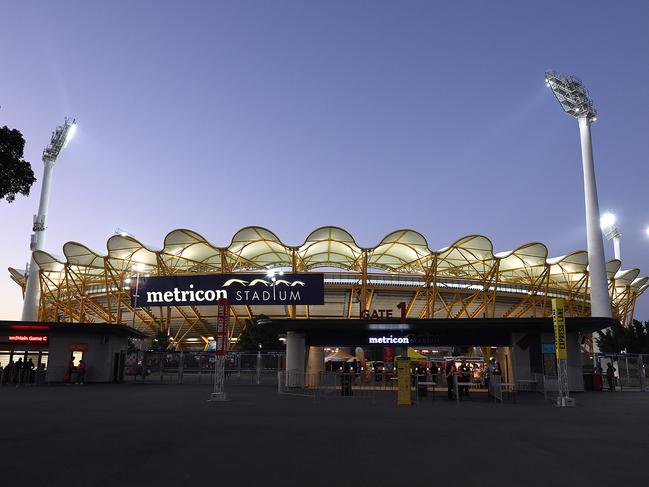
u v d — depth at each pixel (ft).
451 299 233.76
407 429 38.27
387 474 22.85
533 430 38.24
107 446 29.50
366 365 118.73
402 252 236.02
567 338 90.43
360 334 95.61
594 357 110.32
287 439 32.76
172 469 23.52
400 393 60.54
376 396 74.43
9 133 45.16
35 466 23.98
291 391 82.69
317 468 23.99
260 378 113.29
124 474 22.44
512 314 251.39
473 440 33.01
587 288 260.83
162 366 110.83
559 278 264.72
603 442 32.50
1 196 45.93
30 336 102.12
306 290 151.74
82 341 104.58
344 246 227.81
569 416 48.65
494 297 221.66
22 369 99.76
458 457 26.96
